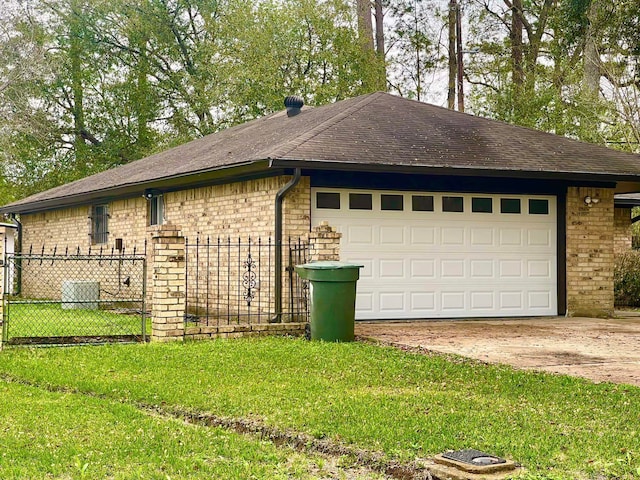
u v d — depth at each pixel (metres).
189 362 9.91
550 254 16.05
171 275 11.69
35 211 24.50
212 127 36.28
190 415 7.36
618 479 5.40
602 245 16.39
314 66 34.28
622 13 25.16
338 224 14.43
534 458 5.83
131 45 37.34
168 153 22.47
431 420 6.96
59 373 9.22
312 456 6.20
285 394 8.07
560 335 12.84
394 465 5.77
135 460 5.91
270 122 19.64
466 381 8.81
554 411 7.37
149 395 8.09
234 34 35.06
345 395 8.03
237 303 15.15
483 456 5.83
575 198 16.22
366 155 13.76
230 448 6.27
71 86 36.28
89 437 6.50
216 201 15.93
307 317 13.05
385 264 14.80
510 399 7.89
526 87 30.48
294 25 33.84
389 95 18.05
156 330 11.70
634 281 20.64
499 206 15.67
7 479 5.42
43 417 7.16
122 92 36.59
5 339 11.75
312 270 11.79
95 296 18.94
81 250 21.56
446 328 13.73
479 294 15.47
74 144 36.88
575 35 28.30
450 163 14.14
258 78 32.78
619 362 10.20
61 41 36.44
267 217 14.38
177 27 37.88
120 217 19.73
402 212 14.92
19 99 32.81
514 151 15.44
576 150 16.33
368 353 10.59
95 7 35.97
